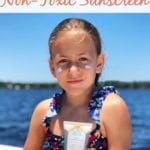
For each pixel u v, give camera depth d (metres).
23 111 21.75
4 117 20.41
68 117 1.55
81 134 1.46
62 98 1.61
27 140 1.68
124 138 1.51
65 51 1.49
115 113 1.50
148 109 20.42
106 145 1.53
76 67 1.49
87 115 1.53
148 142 14.06
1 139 15.99
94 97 1.54
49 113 1.58
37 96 23.56
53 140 1.56
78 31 1.49
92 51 1.51
